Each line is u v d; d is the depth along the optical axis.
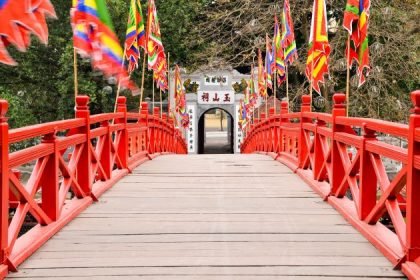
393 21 17.81
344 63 15.88
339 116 6.77
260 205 6.86
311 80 9.41
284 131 11.93
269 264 4.39
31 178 4.96
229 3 21.27
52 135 5.34
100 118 7.58
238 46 22.41
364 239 5.17
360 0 7.54
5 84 20.47
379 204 4.95
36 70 20.09
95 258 4.55
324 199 7.12
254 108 21.98
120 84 9.33
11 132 4.17
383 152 4.78
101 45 7.09
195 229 5.57
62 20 19.38
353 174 6.15
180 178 9.18
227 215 6.26
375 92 16.92
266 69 15.78
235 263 4.41
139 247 4.89
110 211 6.44
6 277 4.07
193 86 26.77
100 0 7.05
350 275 4.12
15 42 4.66
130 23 10.88
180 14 21.95
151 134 13.55
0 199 4.01
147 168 10.53
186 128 26.80
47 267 4.31
